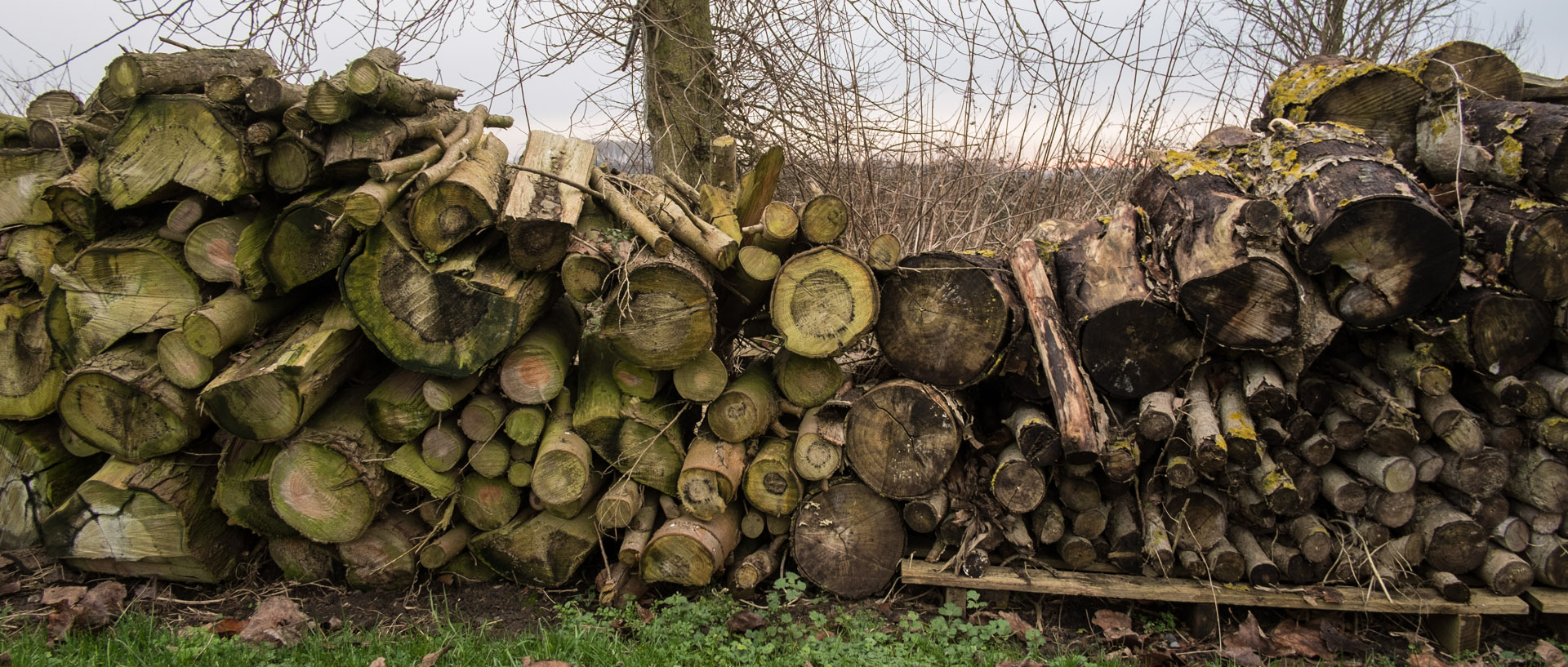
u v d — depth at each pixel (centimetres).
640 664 269
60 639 286
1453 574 319
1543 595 315
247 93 290
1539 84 370
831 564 337
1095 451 296
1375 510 316
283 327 328
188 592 336
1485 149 311
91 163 315
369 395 313
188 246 309
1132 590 318
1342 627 328
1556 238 282
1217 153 344
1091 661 292
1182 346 304
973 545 323
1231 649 307
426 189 286
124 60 291
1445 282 283
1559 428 297
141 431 318
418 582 343
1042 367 312
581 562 336
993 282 314
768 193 341
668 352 305
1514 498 320
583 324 399
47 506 348
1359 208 276
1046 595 340
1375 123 359
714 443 331
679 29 603
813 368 329
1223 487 315
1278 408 305
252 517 324
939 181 537
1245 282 285
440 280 294
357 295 298
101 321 319
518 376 316
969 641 302
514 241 294
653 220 314
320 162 303
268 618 302
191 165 300
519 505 340
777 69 595
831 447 325
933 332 321
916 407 319
